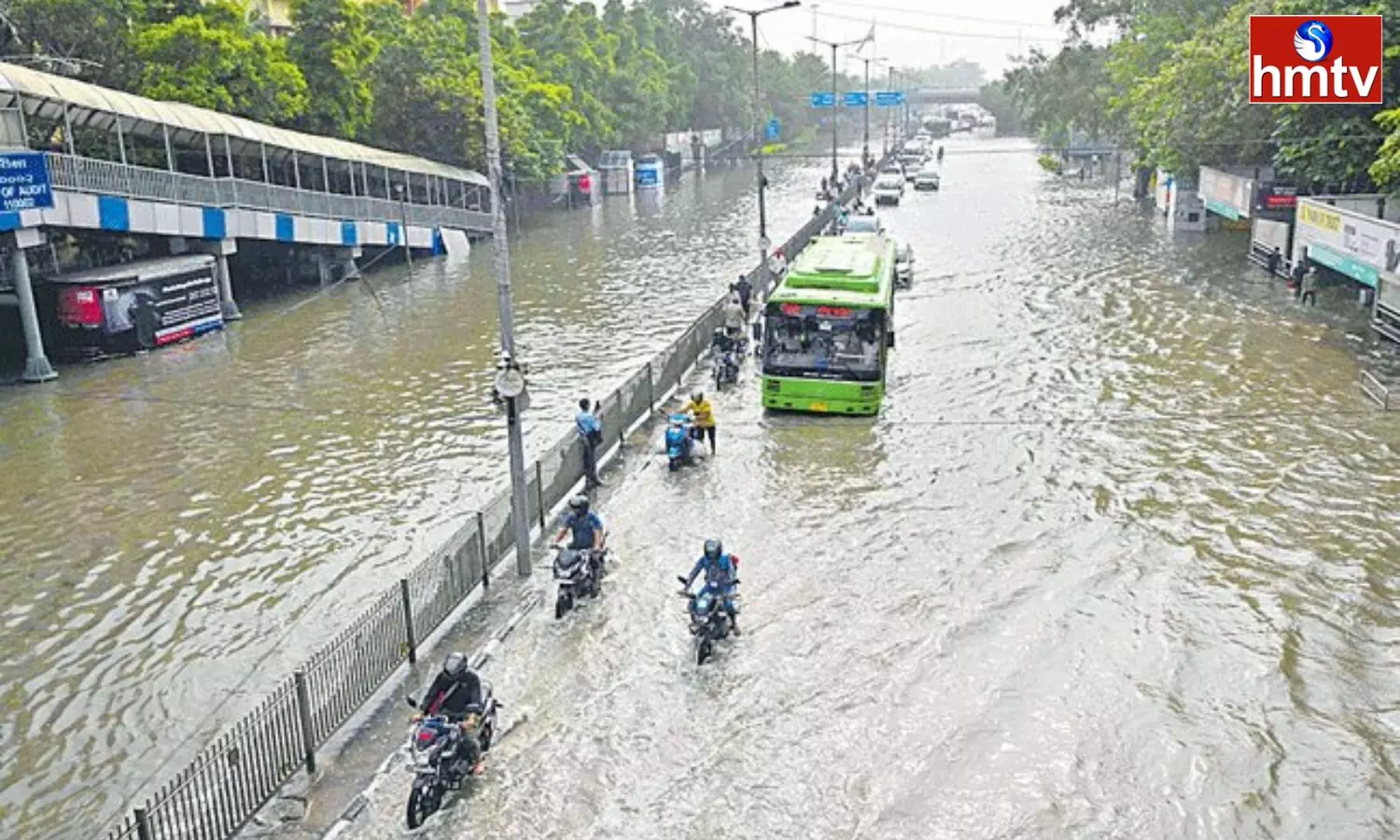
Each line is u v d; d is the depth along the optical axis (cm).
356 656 1316
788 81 14600
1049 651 1435
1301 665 1384
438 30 6819
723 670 1406
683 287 4425
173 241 3903
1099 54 7475
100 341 3288
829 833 1097
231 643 1552
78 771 1269
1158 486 2008
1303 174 4050
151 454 2389
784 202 7956
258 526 1964
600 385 2889
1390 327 3045
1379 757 1193
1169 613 1527
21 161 2944
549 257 5428
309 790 1181
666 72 11012
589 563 1603
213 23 4806
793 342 2481
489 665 1428
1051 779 1170
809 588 1639
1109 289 3984
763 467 2189
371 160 4972
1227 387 2648
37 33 4275
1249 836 1076
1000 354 3070
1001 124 17812
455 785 1166
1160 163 5294
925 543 1789
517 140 6406
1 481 2241
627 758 1225
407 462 2289
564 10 9000
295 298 4394
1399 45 3456
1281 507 1892
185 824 1084
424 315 3947
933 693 1344
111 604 1680
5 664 1512
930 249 5200
